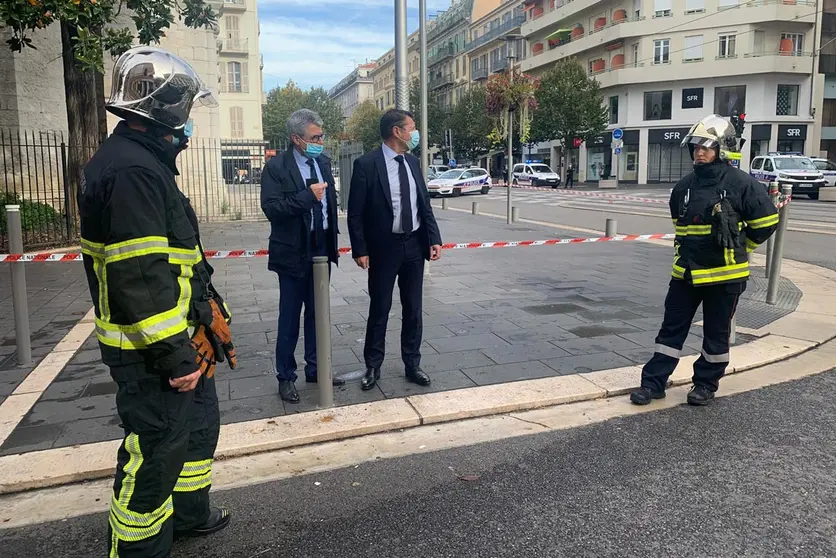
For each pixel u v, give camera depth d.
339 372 4.87
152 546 2.43
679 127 43.34
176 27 17.98
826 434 3.85
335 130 72.62
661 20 42.25
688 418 4.11
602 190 38.47
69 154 12.50
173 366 2.24
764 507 3.05
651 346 5.43
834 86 42.06
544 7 54.31
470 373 4.81
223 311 2.70
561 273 9.03
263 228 16.14
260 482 3.37
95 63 9.62
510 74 30.95
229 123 51.16
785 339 5.64
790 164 26.22
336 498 3.20
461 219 18.23
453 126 55.28
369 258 4.46
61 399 4.38
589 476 3.38
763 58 39.31
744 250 4.14
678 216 4.35
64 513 3.10
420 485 3.32
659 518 2.97
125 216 2.14
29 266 10.09
